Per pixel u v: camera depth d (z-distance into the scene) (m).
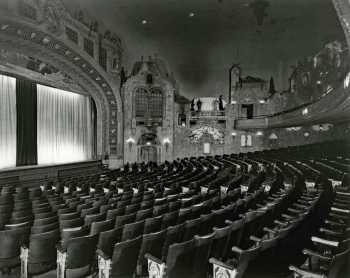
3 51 18.45
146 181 15.23
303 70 29.38
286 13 28.67
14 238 5.56
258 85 32.31
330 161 18.41
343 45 24.05
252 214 6.08
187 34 32.22
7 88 20.28
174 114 32.75
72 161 26.39
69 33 21.72
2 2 16.27
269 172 16.44
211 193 9.86
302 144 31.06
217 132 33.19
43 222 6.46
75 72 24.89
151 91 31.69
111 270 4.64
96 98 28.25
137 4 27.84
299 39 29.47
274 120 28.09
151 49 31.89
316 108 18.52
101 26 26.28
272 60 31.55
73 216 7.12
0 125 19.72
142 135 31.39
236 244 5.70
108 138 28.98
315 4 26.69
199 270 4.75
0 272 5.64
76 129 27.16
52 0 19.70
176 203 8.24
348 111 17.09
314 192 10.03
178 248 4.23
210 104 33.34
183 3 28.78
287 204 7.97
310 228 5.84
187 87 33.44
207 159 28.27
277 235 4.69
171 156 32.16
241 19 30.61
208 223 6.32
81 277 5.10
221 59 33.09
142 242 5.05
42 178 20.66
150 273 4.47
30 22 17.94
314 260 5.12
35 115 22.67
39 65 21.64
